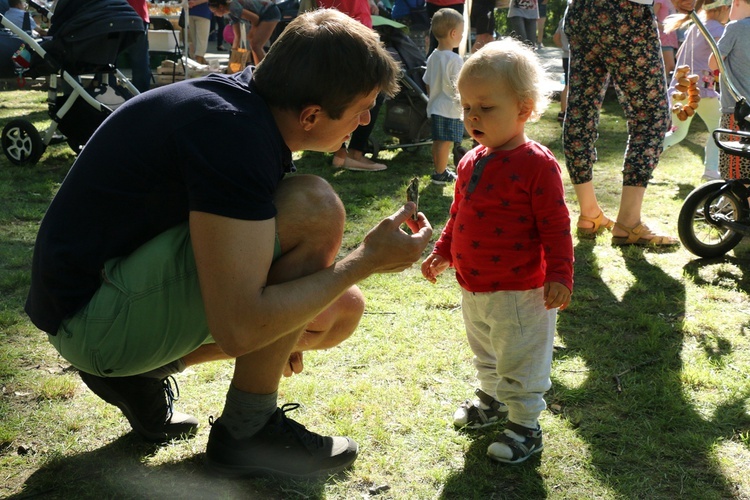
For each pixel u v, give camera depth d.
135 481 2.28
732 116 4.96
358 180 6.02
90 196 2.04
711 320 3.46
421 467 2.40
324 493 2.26
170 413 2.50
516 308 2.40
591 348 3.19
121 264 2.08
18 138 6.19
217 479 2.30
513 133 2.43
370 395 2.79
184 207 2.03
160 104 2.01
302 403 2.73
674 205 5.25
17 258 4.10
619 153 6.85
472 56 2.44
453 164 6.63
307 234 2.11
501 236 2.38
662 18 9.38
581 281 3.94
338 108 2.00
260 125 1.94
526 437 2.44
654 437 2.55
